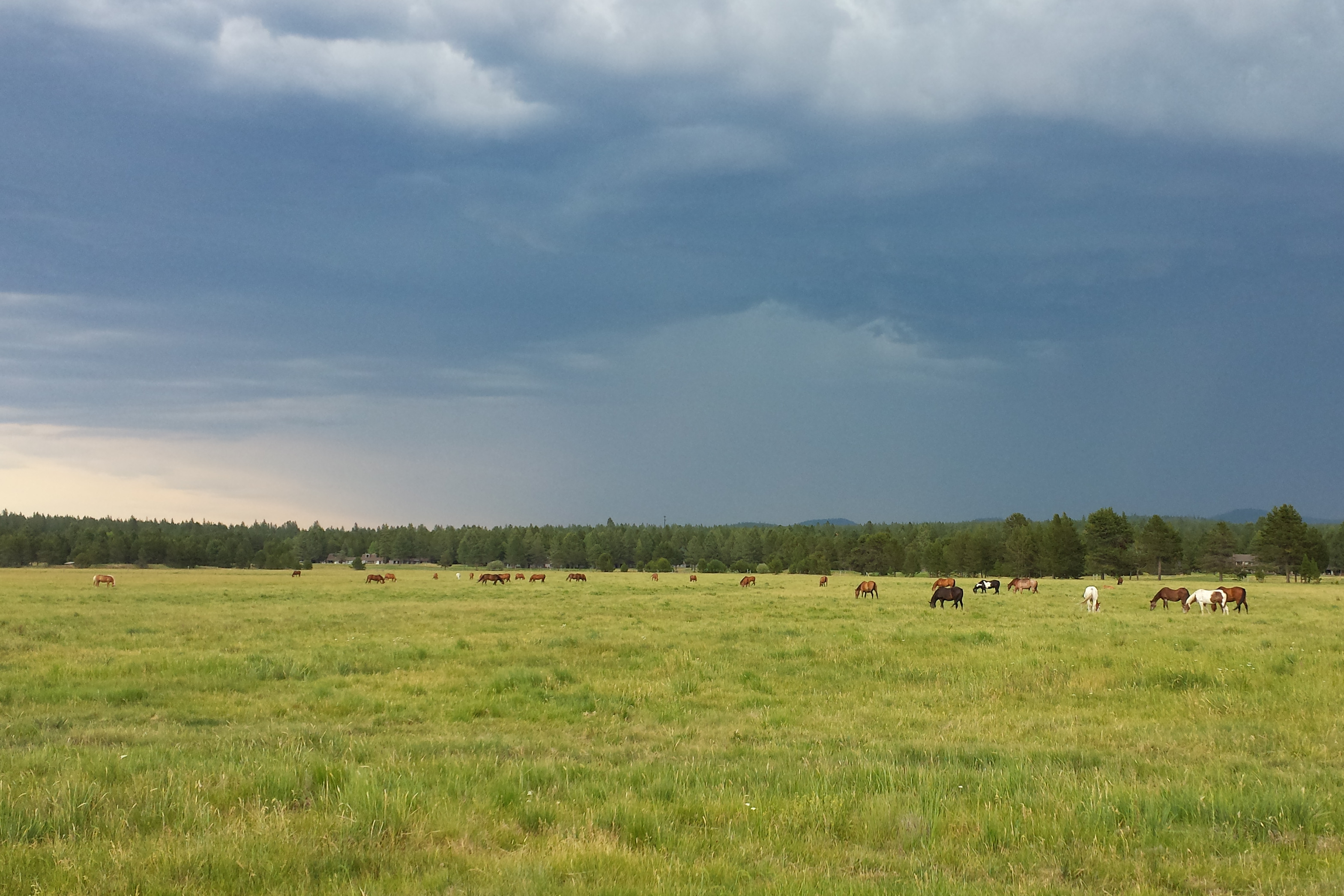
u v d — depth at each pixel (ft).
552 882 19.76
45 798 25.13
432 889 19.48
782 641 78.18
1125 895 19.98
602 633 85.30
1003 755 34.83
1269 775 30.94
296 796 27.37
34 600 148.05
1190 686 52.31
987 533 513.86
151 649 72.84
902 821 25.08
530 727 42.60
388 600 154.10
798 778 30.17
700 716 45.29
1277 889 20.24
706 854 22.66
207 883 19.62
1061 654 64.44
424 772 30.09
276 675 58.75
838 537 574.97
